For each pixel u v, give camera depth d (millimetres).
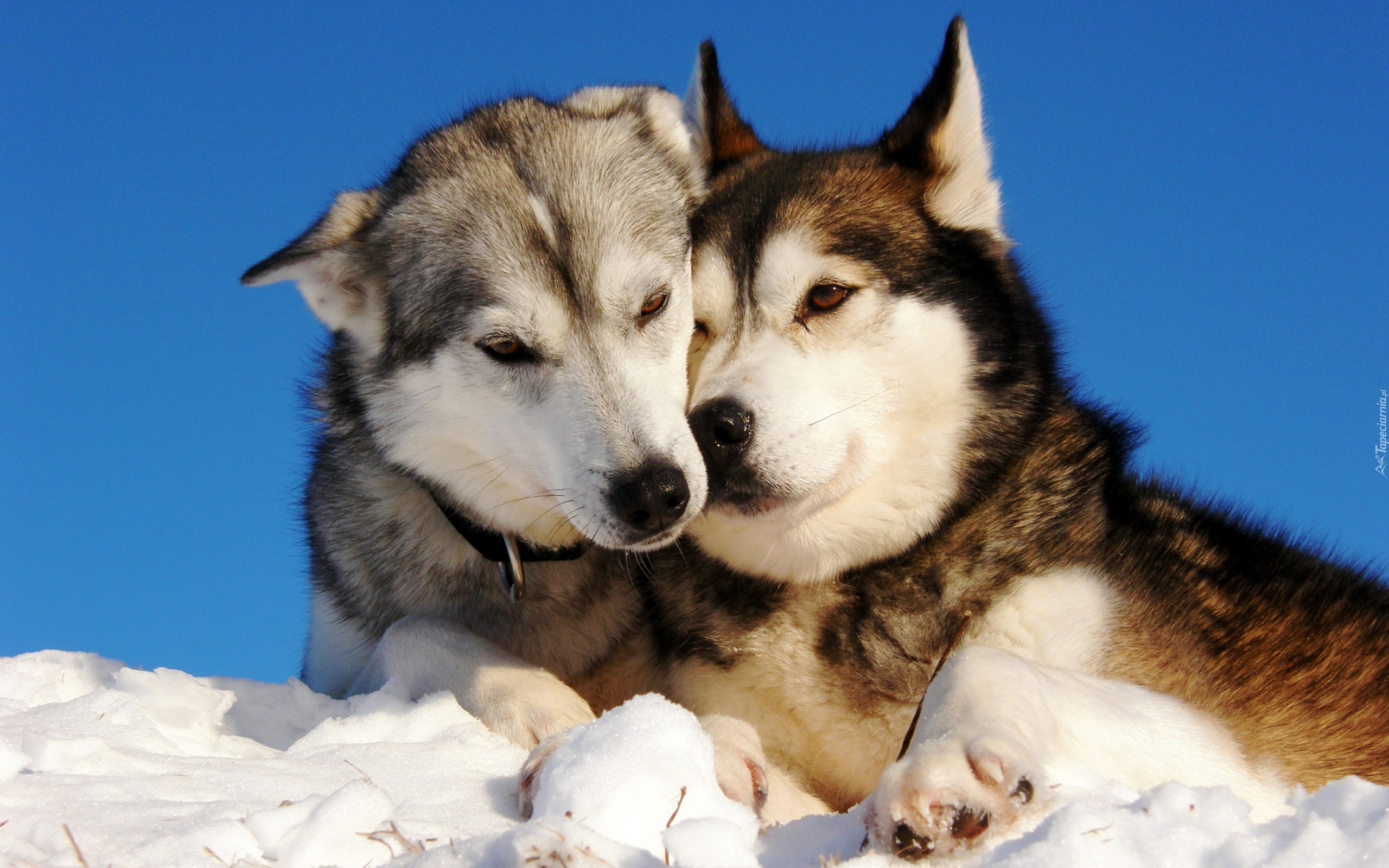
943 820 2523
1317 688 3771
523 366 4156
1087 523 4051
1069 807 2488
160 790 2873
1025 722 2918
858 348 4051
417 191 4523
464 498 4297
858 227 4219
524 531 4328
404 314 4387
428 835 2623
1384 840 2338
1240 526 4535
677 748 2791
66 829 2359
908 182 4461
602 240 4207
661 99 4980
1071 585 3816
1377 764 3652
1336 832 2381
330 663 4664
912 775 2594
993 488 4094
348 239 4500
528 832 2275
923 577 3965
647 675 4551
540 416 4074
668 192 4598
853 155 4668
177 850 2439
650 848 2578
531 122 4711
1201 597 3943
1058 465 4188
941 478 4062
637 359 4133
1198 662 3719
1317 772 3604
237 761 3219
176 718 3660
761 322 4133
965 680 3059
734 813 2795
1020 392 4234
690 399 4309
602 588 4484
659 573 4438
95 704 3457
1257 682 3738
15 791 2762
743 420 3854
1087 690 3268
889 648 3857
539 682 3799
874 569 4055
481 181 4410
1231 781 3256
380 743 3424
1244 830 2457
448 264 4285
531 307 4113
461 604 4395
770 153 5133
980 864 2396
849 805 4035
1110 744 3145
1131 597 3830
